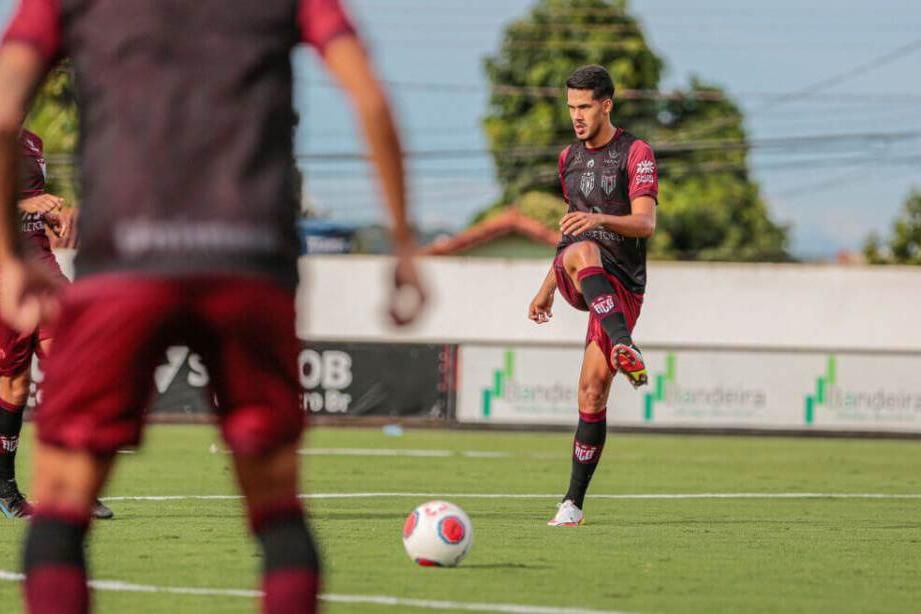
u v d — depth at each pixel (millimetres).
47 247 24641
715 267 91875
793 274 91812
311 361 72062
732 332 91875
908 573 20312
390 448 53281
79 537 11102
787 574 19812
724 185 183000
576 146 25969
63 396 10617
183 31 10469
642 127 178375
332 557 20125
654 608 16672
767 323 91875
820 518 28812
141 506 27531
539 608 16328
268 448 10883
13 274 10297
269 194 10406
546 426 71812
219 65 10438
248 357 10562
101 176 10344
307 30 10539
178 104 10359
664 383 72625
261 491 11164
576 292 25609
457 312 91812
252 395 10711
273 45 10547
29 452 43344
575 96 25406
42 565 10945
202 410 69312
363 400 72125
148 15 10469
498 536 23359
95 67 10484
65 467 10891
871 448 62062
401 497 31844
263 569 11172
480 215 179500
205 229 10242
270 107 10508
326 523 25125
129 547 21016
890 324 91750
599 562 20344
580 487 25781
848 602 17594
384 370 72250
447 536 19297
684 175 182625
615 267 25422
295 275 10672
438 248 142625
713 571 19844
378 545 21641
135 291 10188
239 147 10383
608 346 25219
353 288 91250
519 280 91938
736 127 180875
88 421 10680
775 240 183875
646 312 92062
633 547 22312
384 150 10055
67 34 10625
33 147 24578
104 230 10273
